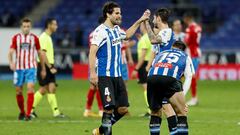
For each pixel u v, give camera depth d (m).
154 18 34.78
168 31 33.75
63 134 36.25
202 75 90.50
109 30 31.50
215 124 41.59
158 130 31.52
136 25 33.03
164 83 30.52
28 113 43.91
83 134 36.38
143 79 48.03
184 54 31.30
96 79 30.73
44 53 45.09
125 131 37.84
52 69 45.72
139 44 48.34
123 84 32.06
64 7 117.75
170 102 30.73
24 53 44.25
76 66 93.25
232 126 40.44
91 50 30.97
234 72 89.38
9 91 72.31
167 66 30.77
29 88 44.06
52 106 46.41
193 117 46.66
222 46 107.94
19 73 44.16
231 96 67.06
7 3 117.88
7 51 93.50
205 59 93.56
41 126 40.00
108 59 31.44
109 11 31.67
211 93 70.75
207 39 108.75
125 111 32.22
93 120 44.09
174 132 31.14
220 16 112.31
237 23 111.38
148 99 31.52
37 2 118.88
